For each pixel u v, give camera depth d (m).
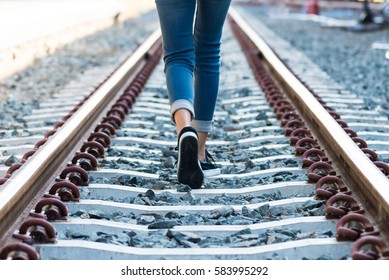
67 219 5.06
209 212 5.41
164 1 5.36
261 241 4.73
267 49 13.94
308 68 14.46
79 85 12.42
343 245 4.54
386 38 22.31
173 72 5.43
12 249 4.21
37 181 5.40
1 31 13.96
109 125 7.80
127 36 22.28
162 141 7.81
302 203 5.52
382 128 8.56
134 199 5.64
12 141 7.95
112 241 4.71
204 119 6.10
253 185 6.11
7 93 11.63
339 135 6.27
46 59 16.08
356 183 5.45
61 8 26.44
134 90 10.27
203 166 6.34
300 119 8.30
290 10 44.28
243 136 8.20
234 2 51.22
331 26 27.14
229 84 12.26
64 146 6.31
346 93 11.23
